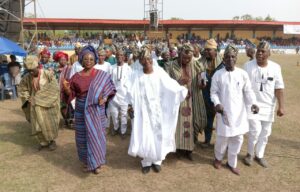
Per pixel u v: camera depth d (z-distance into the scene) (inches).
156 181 197.6
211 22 1567.4
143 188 189.2
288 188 189.8
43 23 1425.9
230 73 198.5
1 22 647.1
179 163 223.3
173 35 1660.9
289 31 1689.2
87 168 202.1
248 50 276.5
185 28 1660.9
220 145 208.4
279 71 211.5
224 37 1724.9
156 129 203.9
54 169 214.5
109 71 281.3
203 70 223.3
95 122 195.9
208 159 230.7
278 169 214.7
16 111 387.5
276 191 186.2
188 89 221.0
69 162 226.4
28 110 252.5
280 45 1734.7
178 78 221.5
